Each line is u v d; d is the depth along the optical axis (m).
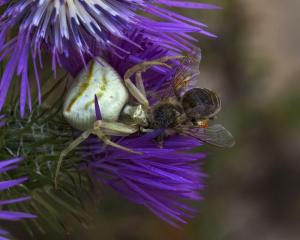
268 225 0.29
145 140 0.13
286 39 0.31
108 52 0.13
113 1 0.14
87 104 0.13
